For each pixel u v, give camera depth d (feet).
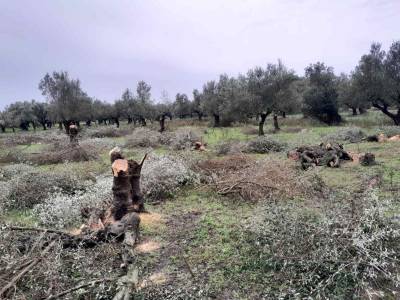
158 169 29.19
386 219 15.90
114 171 20.35
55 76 106.32
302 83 111.86
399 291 13.14
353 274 13.26
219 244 18.22
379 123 85.15
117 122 145.38
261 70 82.28
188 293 13.57
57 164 47.91
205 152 51.98
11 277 13.79
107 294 13.57
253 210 23.53
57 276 13.43
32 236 17.04
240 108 83.05
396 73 77.61
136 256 16.28
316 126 95.76
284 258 14.75
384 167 33.99
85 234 17.85
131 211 20.56
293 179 26.89
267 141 50.67
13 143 85.05
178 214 23.76
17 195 27.40
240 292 13.83
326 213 16.61
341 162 38.04
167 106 118.42
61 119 107.76
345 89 98.53
